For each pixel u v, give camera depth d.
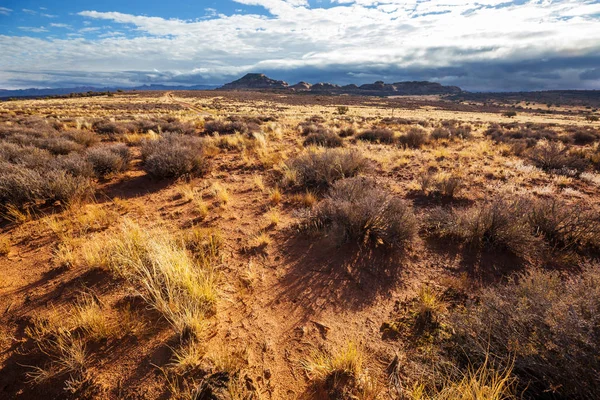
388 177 7.75
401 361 2.49
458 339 2.56
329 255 4.12
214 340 2.69
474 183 7.35
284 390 2.29
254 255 4.13
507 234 4.14
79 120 20.09
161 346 2.60
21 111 37.19
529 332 2.31
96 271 3.57
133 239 3.96
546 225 4.55
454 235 4.62
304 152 9.30
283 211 5.60
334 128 17.58
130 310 2.98
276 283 3.56
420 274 3.74
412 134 13.82
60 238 4.38
